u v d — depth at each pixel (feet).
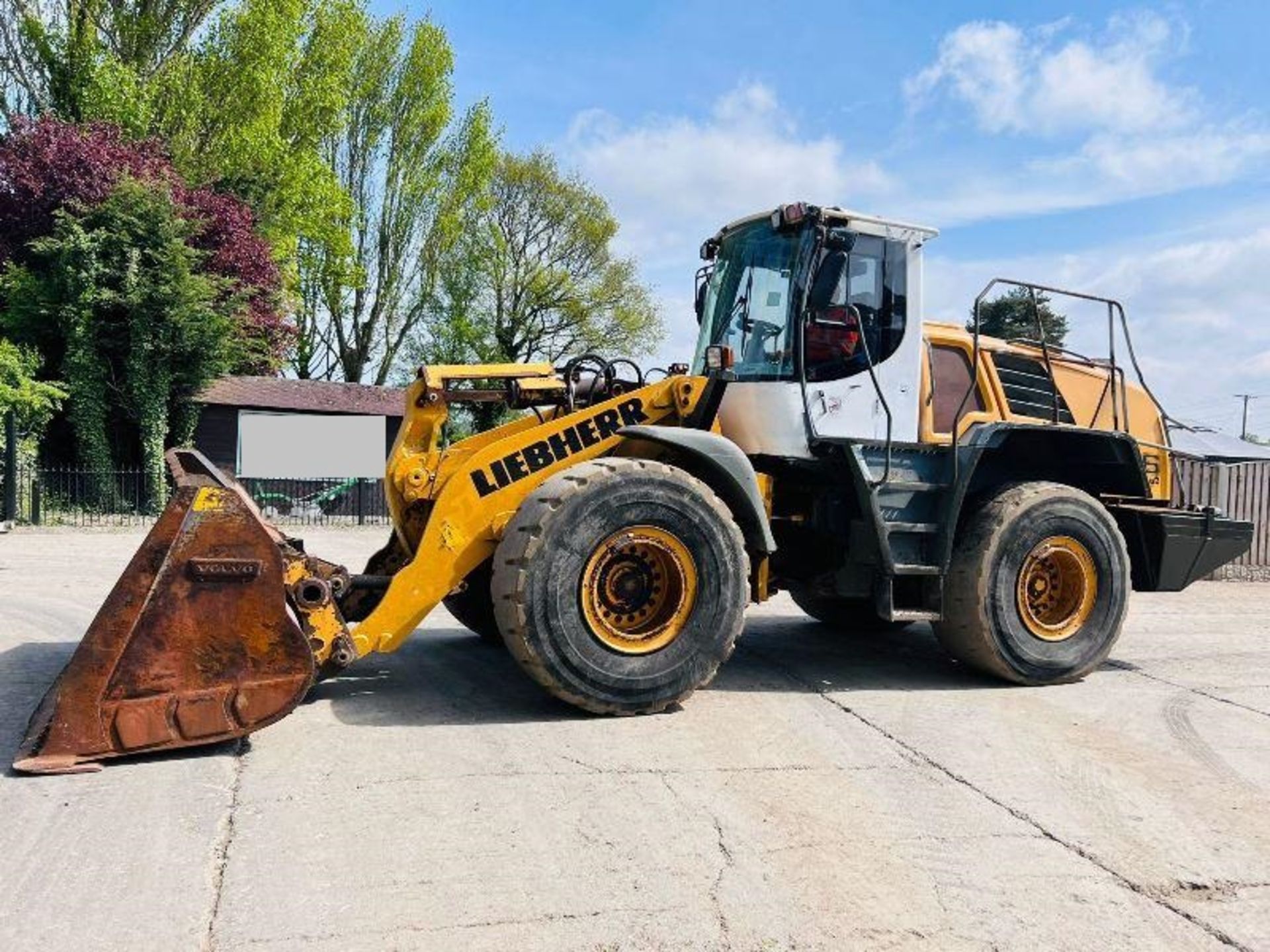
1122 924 9.27
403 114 113.50
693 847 10.65
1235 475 41.50
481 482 15.96
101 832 10.58
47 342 62.13
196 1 79.00
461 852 10.34
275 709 13.19
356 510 73.67
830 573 18.89
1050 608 19.20
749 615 27.45
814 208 18.28
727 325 19.76
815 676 19.21
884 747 14.48
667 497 15.47
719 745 14.26
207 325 62.34
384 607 15.14
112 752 12.54
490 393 19.26
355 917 8.93
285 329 76.59
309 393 82.02
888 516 18.20
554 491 14.97
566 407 19.80
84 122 71.00
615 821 11.28
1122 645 23.31
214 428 75.97
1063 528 18.72
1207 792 12.87
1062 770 13.60
